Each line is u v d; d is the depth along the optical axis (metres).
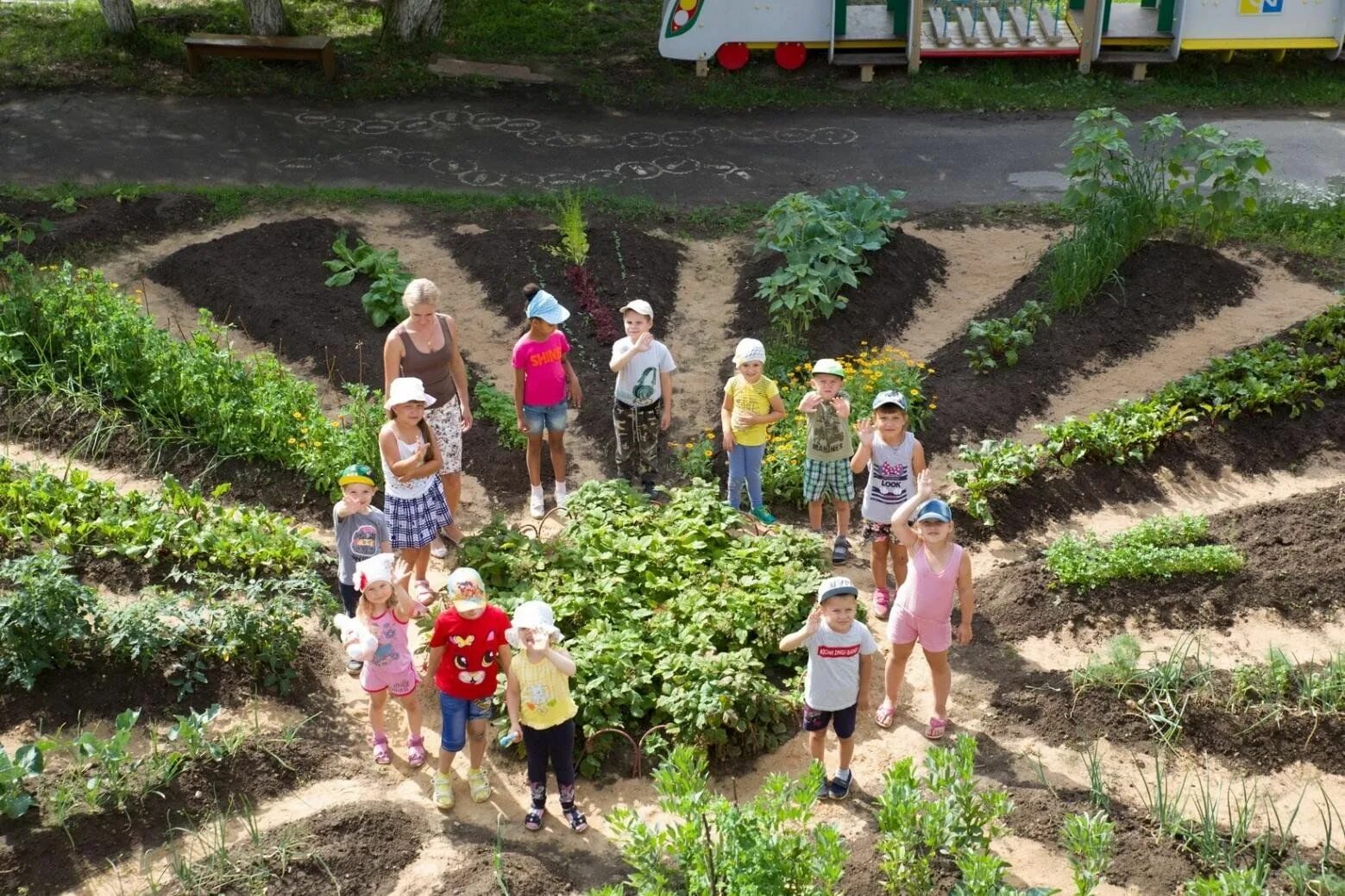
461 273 13.27
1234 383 10.86
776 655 8.00
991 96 18.89
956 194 15.73
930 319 12.70
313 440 9.70
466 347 11.95
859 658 6.88
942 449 10.49
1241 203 14.29
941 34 19.89
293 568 8.72
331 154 16.62
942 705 7.49
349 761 7.28
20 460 9.94
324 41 18.98
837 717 6.81
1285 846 6.62
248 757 7.06
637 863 5.82
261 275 12.73
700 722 7.09
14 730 7.23
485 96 18.86
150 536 8.70
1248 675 7.79
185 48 18.77
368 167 16.25
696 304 12.88
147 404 10.33
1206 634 8.43
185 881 6.25
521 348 9.09
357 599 7.93
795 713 7.64
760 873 5.42
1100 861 5.85
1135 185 13.32
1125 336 12.00
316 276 12.88
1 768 6.49
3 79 18.25
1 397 10.45
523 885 6.34
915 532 7.21
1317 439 10.58
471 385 11.29
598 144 17.28
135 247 13.62
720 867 5.52
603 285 12.81
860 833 6.73
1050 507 9.82
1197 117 18.25
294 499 9.66
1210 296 12.60
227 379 10.27
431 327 8.72
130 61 19.05
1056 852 6.59
